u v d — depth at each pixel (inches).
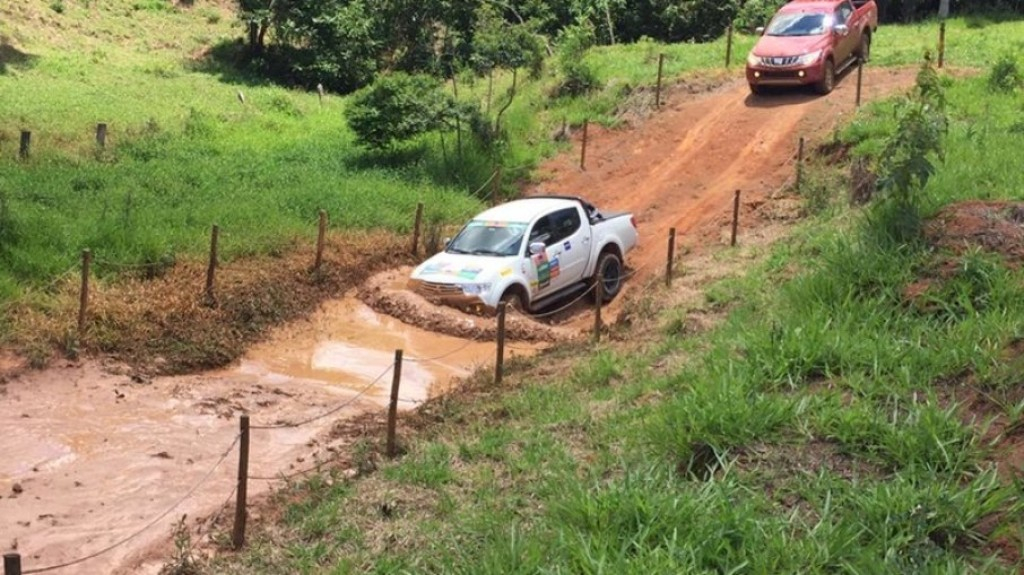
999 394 279.9
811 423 281.4
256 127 1016.2
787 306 389.4
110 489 344.8
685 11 1362.0
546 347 502.3
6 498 335.3
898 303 352.8
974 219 384.5
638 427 315.0
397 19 1168.8
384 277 619.2
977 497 236.1
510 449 327.3
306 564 268.4
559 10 1384.1
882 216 404.5
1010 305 328.2
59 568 289.7
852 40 917.2
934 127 401.4
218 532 304.2
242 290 548.1
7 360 451.8
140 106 1050.7
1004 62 780.6
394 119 842.2
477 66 1015.0
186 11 1782.7
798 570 218.5
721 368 328.5
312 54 1482.5
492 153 856.3
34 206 592.1
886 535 227.1
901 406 285.7
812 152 746.8
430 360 501.4
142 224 587.2
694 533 233.9
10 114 899.4
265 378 477.1
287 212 670.5
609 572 218.5
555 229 606.5
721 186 756.0
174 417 415.5
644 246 698.8
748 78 885.2
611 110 934.4
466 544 263.3
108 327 489.1
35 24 1460.4
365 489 310.8
